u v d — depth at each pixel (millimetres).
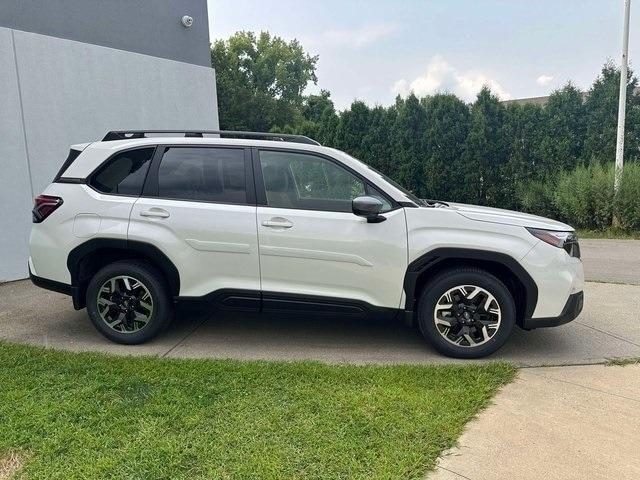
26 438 2932
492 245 4066
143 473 2635
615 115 13156
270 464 2713
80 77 7820
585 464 2809
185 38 9844
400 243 4145
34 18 7293
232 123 50500
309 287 4258
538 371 4008
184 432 3016
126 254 4559
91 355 4184
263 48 58250
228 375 3787
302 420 3164
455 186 13992
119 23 8562
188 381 3688
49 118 7414
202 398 3426
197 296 4371
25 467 2680
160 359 4109
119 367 3922
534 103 14148
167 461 2732
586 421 3250
